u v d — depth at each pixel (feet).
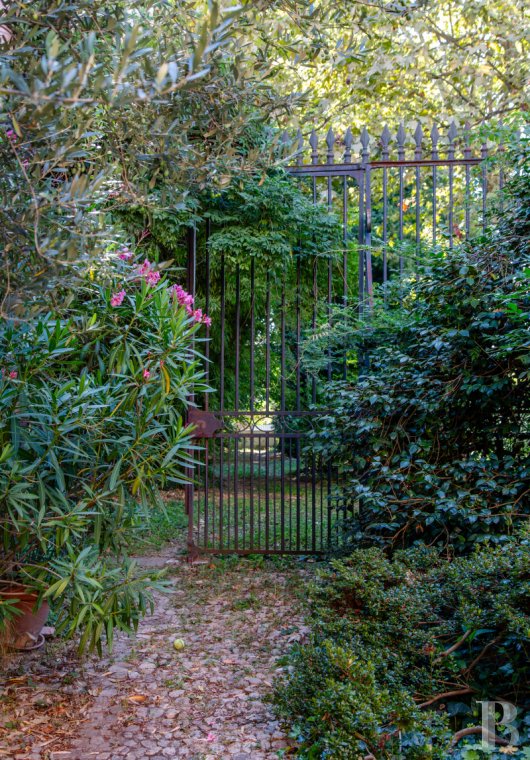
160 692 9.52
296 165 16.94
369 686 7.39
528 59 29.76
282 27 15.57
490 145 16.65
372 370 16.17
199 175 9.12
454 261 12.68
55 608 9.30
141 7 8.95
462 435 13.51
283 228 16.85
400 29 28.94
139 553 17.70
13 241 6.53
